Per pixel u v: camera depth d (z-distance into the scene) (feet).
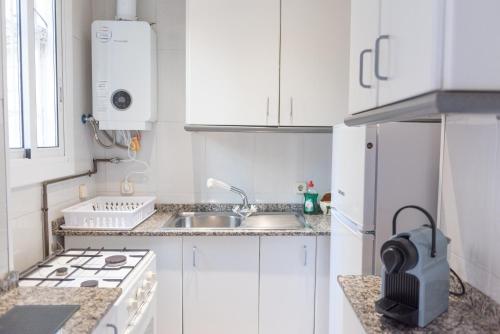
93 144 8.05
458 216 3.80
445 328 3.02
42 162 5.95
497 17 2.06
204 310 6.63
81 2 7.45
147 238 6.53
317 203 8.13
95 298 3.69
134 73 7.30
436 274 3.12
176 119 8.14
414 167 4.67
